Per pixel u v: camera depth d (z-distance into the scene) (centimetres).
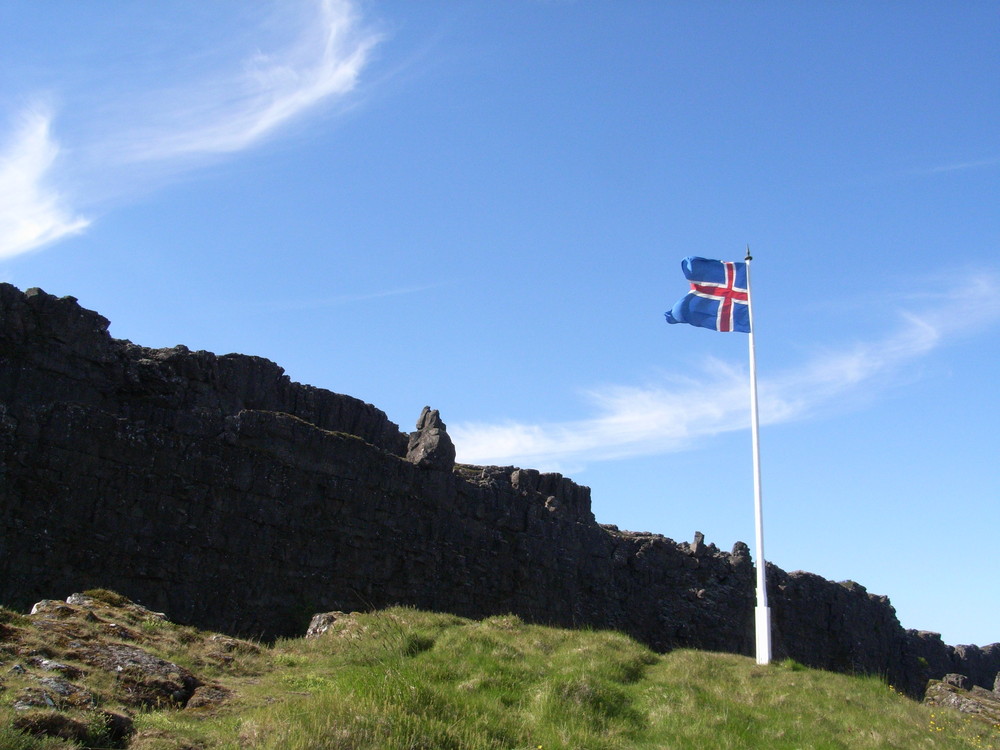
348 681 1938
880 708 2611
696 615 7088
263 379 4778
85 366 3934
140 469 3956
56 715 1411
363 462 4953
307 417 4997
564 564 6216
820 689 2716
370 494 4962
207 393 4431
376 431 5375
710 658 3048
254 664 2206
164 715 1666
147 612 2384
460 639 2534
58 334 3847
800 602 8044
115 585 3759
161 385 4197
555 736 1830
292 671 2198
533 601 5866
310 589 4506
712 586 7344
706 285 3628
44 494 3634
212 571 4122
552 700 2039
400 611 3044
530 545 5978
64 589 3594
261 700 1853
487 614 5516
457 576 5391
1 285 3734
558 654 2572
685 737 1983
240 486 4319
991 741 2508
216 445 4275
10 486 3547
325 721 1617
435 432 5569
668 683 2409
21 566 3506
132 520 3878
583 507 6794
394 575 5006
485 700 1958
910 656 9231
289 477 4556
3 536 3484
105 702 1645
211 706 1780
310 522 4609
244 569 4250
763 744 2042
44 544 3581
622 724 2014
